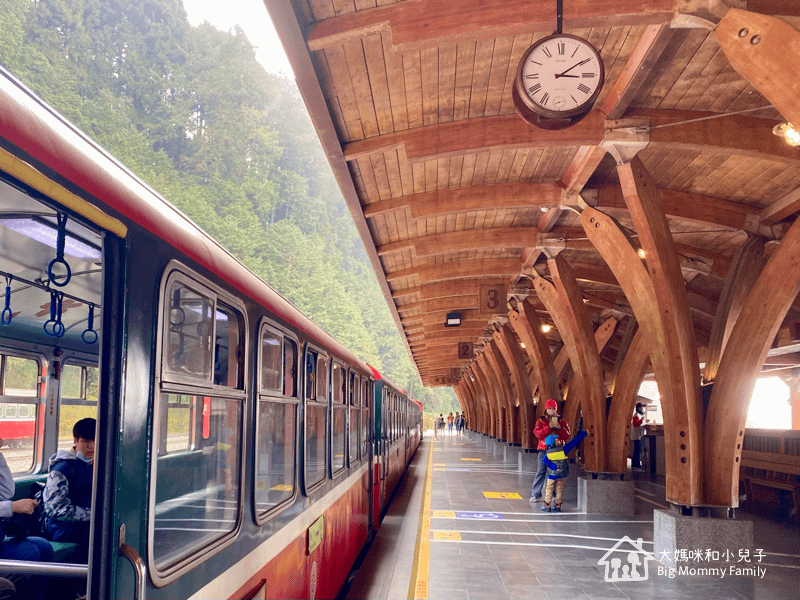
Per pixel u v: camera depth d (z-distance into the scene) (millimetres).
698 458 8242
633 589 7305
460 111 7617
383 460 12648
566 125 5258
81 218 1955
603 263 14727
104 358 2090
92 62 109375
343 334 104375
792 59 4820
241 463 3309
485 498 14664
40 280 3217
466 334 26281
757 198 9531
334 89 6934
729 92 7152
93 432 4168
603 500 12305
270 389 3941
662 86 7066
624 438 12461
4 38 81250
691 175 9148
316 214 141125
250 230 104062
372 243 12109
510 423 25484
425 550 9352
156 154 98188
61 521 3844
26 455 4676
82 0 109250
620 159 7801
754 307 7871
